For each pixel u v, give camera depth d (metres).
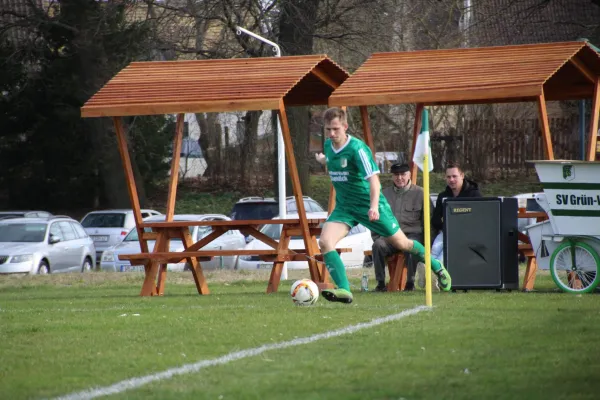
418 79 36.28
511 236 33.84
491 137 105.19
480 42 104.25
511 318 23.62
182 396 15.01
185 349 19.92
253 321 24.44
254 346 20.12
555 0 102.56
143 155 109.81
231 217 76.12
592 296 30.14
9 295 41.75
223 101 36.09
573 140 104.12
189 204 110.69
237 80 37.06
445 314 24.91
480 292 33.59
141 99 37.03
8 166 110.56
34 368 18.06
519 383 15.43
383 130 108.06
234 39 91.56
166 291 42.00
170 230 39.16
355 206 28.20
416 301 29.39
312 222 37.84
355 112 110.56
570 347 18.80
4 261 65.50
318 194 112.31
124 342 21.31
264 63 37.75
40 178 111.19
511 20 98.88
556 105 115.56
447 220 33.97
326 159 28.09
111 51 94.25
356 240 66.62
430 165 27.86
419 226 37.12
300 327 22.91
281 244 37.94
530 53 35.97
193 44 95.19
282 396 14.86
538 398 14.24
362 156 27.09
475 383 15.52
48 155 109.50
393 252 36.78
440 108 110.44
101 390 15.76
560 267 32.47
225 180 115.50
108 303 33.47
